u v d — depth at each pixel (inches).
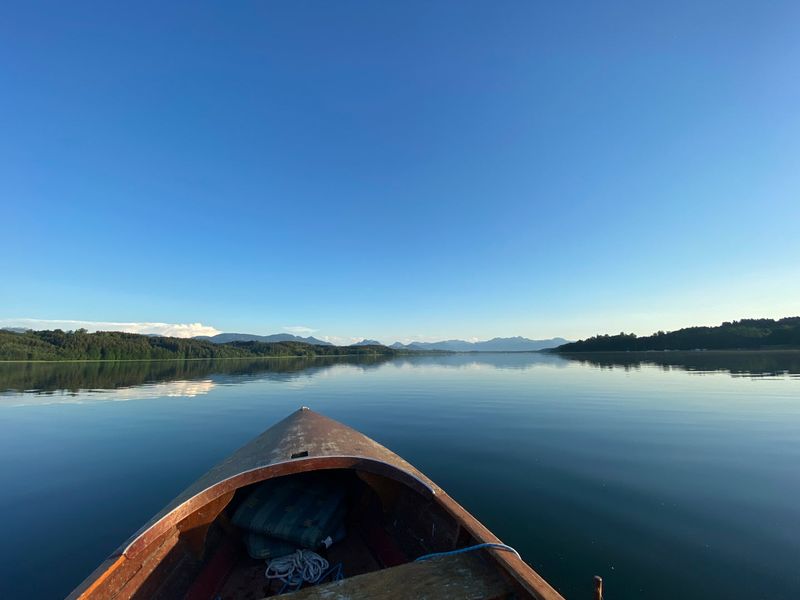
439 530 152.3
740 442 454.0
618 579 195.6
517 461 387.2
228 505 190.1
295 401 872.9
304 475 213.2
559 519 259.9
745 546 222.8
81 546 247.3
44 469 398.0
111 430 576.4
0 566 225.8
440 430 536.7
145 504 311.7
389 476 172.4
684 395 842.2
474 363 2910.9
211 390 1108.5
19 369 2073.1
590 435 495.5
